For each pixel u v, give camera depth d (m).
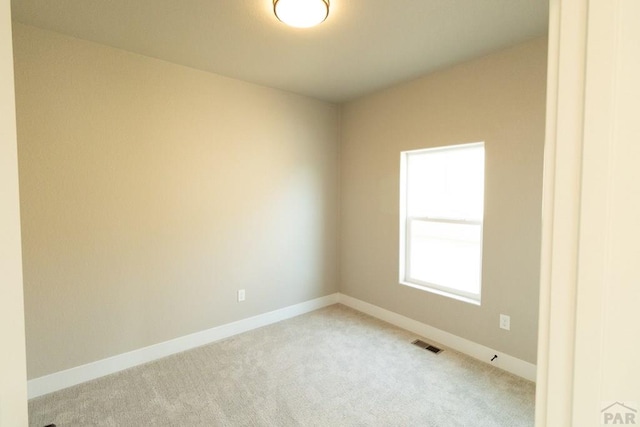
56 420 1.85
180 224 2.65
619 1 0.40
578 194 0.44
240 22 1.97
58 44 2.08
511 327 2.36
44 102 2.05
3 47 0.64
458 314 2.69
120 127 2.34
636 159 0.39
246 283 3.07
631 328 0.40
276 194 3.25
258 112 3.08
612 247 0.41
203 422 1.84
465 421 1.85
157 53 2.39
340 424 1.83
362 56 2.45
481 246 2.52
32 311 2.05
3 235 0.65
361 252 3.55
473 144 2.57
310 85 3.08
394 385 2.20
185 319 2.71
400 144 3.08
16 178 0.67
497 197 2.40
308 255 3.56
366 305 3.52
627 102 0.40
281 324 3.23
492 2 1.77
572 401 0.45
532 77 2.18
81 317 2.23
